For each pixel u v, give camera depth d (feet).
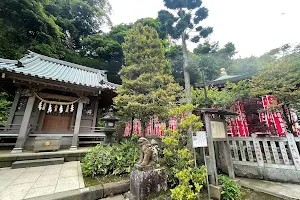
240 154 19.90
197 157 18.02
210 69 50.14
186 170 11.30
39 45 51.57
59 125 28.09
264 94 21.47
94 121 31.68
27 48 50.06
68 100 28.50
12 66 23.80
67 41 76.33
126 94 21.07
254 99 25.16
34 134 24.32
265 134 18.07
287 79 19.40
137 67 22.31
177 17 23.43
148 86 20.59
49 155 18.85
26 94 22.08
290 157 16.66
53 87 24.25
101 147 17.95
